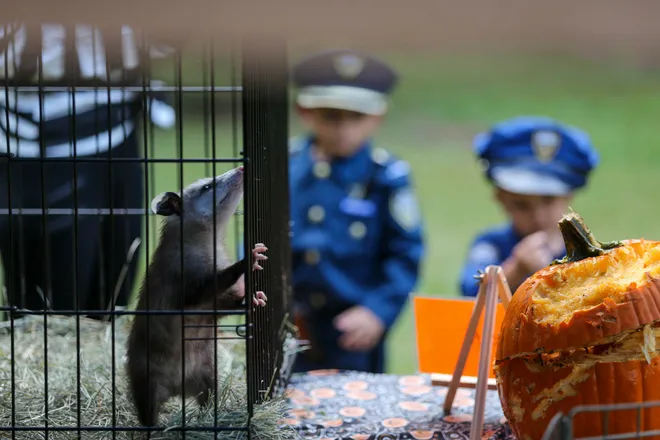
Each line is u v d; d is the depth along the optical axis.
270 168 5.26
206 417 4.63
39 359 6.05
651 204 16.47
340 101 7.67
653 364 3.52
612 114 17.64
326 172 8.05
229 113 9.36
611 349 3.53
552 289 3.66
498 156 7.74
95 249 7.60
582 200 16.88
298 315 7.89
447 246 16.16
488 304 4.30
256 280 4.54
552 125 7.73
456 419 4.94
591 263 3.63
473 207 17.31
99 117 7.46
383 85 7.83
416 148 17.86
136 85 6.77
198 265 4.98
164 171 12.33
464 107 17.50
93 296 7.62
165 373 4.86
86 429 4.07
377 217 8.01
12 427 4.09
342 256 7.90
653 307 3.36
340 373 6.07
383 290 7.89
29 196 7.46
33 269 7.50
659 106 17.42
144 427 4.14
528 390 3.70
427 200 17.53
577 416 3.54
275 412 4.70
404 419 4.95
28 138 7.34
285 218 6.38
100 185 7.57
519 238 7.90
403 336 13.84
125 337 6.59
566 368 3.57
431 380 5.16
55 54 6.11
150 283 4.99
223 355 5.87
